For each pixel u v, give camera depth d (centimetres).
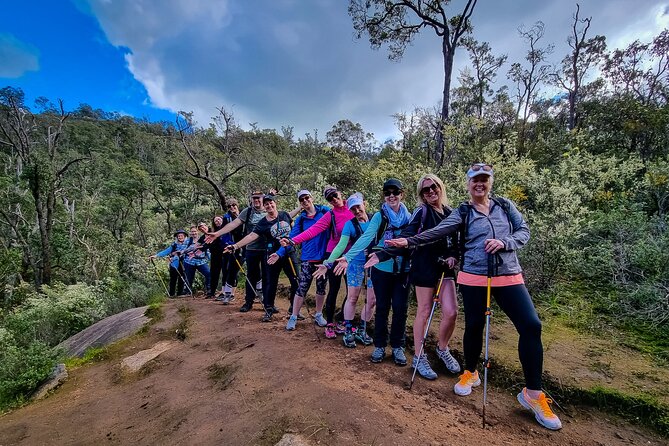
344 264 345
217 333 498
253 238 526
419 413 267
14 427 358
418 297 328
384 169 907
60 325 951
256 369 354
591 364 328
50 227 1892
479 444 235
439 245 319
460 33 1652
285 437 239
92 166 3139
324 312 537
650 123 1322
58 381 459
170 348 493
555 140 1539
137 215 2741
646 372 312
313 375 322
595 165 898
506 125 2094
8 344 813
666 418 260
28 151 1898
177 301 752
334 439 233
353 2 1761
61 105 2009
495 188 747
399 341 354
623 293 454
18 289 1681
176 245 884
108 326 651
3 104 1864
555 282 526
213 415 294
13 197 2017
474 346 296
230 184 2673
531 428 260
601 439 254
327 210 460
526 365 268
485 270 276
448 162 915
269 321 519
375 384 310
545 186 735
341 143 3541
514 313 270
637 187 808
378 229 348
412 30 1795
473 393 306
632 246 518
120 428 324
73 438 323
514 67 2369
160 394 368
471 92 2142
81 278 1986
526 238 277
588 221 603
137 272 1395
